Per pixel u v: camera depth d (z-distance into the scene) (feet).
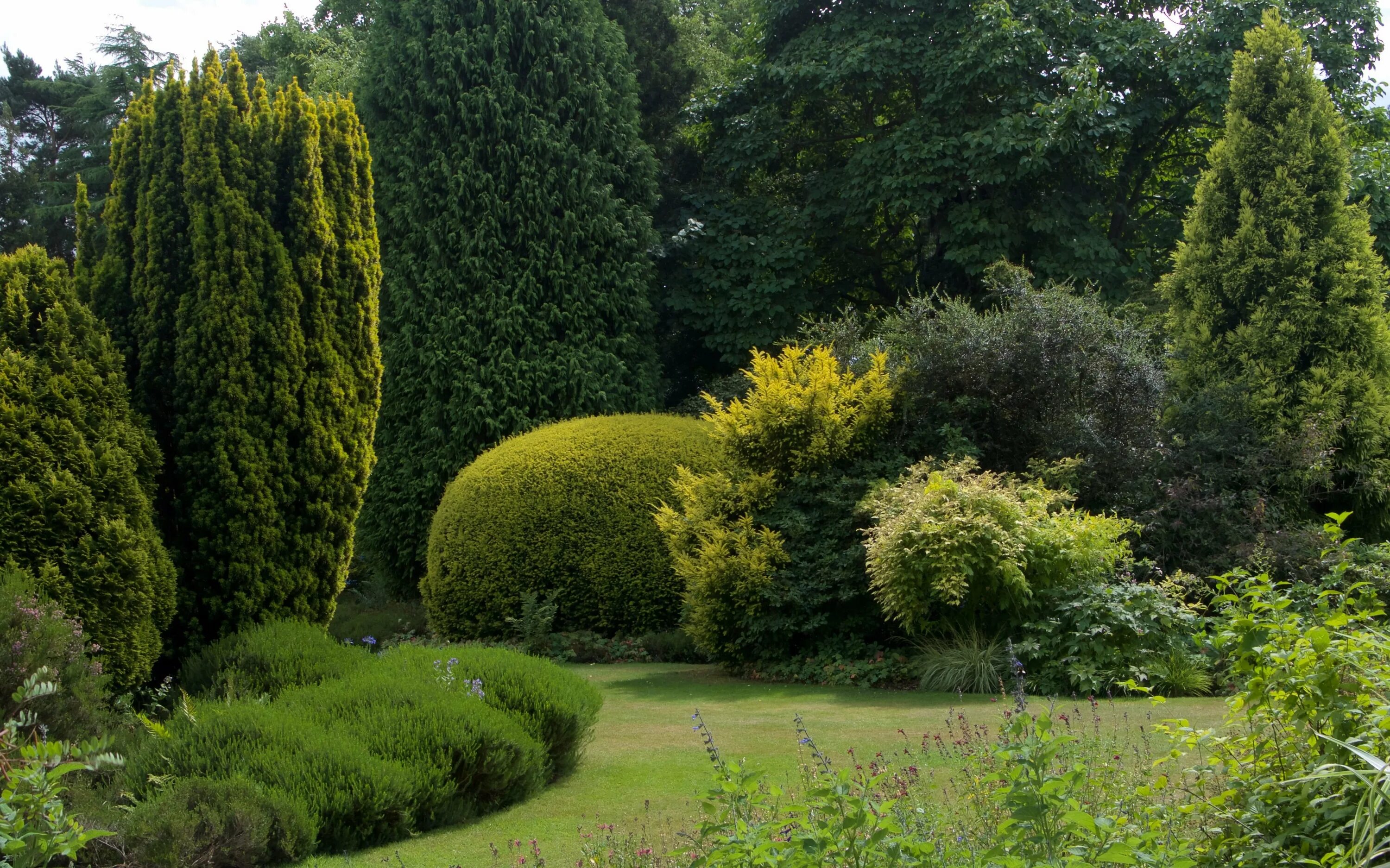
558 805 15.61
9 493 17.75
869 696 23.94
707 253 54.19
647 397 47.75
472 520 35.60
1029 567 24.97
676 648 32.58
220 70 22.81
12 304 19.17
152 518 20.22
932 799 13.39
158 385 21.70
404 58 47.62
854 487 28.96
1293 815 9.18
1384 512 31.94
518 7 48.37
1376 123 52.19
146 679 19.03
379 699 16.70
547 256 46.62
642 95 61.82
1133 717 18.78
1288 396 31.60
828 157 59.93
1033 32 47.29
